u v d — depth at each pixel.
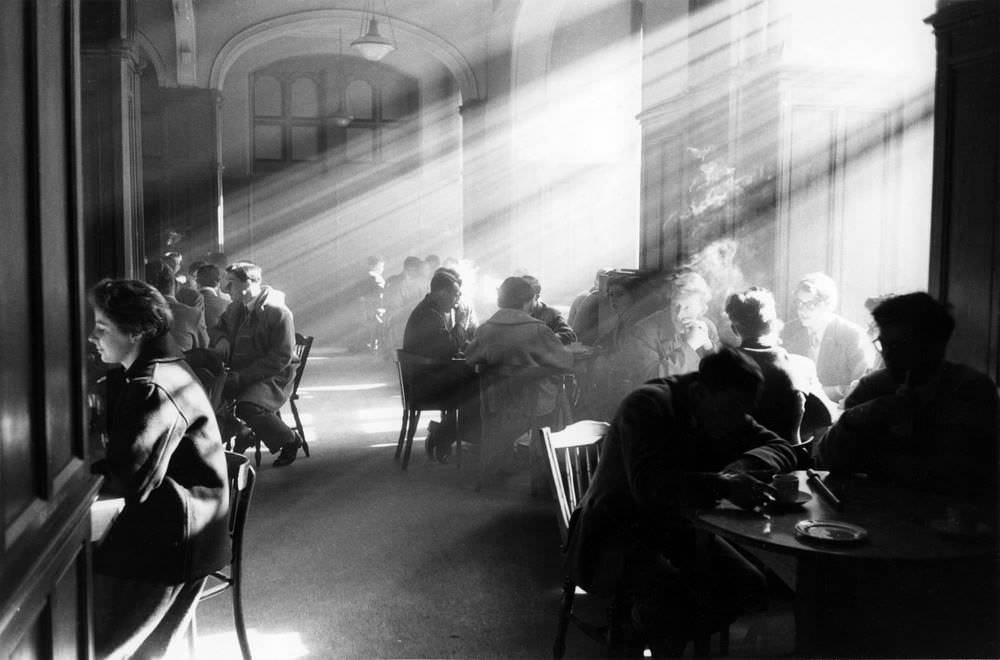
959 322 4.47
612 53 13.59
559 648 3.62
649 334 6.15
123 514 3.09
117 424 3.04
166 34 13.97
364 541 5.41
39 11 2.19
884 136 6.32
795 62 6.20
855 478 3.44
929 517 2.96
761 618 4.19
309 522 5.79
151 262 8.58
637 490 3.14
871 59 6.30
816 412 4.16
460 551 5.23
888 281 6.34
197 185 14.40
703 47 7.28
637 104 13.66
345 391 11.00
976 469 3.20
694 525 3.03
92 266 8.07
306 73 16.88
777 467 3.30
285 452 7.27
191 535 3.11
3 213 1.90
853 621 2.82
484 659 3.87
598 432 4.02
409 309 13.35
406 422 7.35
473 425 7.03
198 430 3.19
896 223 6.31
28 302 2.08
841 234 6.33
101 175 8.02
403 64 16.97
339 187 17.09
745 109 6.54
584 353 6.95
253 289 7.16
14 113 2.01
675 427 3.29
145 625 3.08
